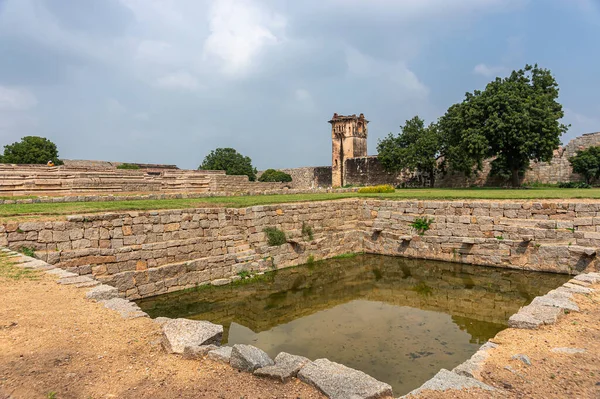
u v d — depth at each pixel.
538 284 15.20
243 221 17.19
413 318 11.92
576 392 4.71
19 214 12.95
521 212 17.77
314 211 20.36
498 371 5.31
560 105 37.06
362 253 21.78
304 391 4.55
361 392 4.34
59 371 4.81
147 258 13.72
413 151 46.72
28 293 7.68
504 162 36.28
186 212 15.27
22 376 4.62
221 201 19.83
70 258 11.96
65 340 5.71
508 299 13.70
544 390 4.76
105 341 5.79
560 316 7.42
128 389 4.52
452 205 19.62
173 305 13.09
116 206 15.68
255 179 69.75
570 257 16.02
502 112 33.78
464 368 5.38
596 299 8.38
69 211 13.77
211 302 13.55
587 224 16.23
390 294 14.65
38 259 10.69
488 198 20.28
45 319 6.43
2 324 6.09
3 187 21.28
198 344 5.54
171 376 4.86
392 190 30.34
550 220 16.98
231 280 15.75
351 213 22.42
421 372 8.13
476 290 14.85
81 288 8.25
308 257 19.36
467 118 35.09
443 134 45.41
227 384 4.68
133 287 13.09
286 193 29.53
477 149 33.59
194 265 14.70
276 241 17.98
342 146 65.88
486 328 10.94
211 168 66.50
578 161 38.31
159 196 21.48
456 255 19.03
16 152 49.41
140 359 5.30
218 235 16.23
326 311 12.73
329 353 9.25
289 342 10.01
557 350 5.98
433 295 14.38
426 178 49.19
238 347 5.24
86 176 25.00
